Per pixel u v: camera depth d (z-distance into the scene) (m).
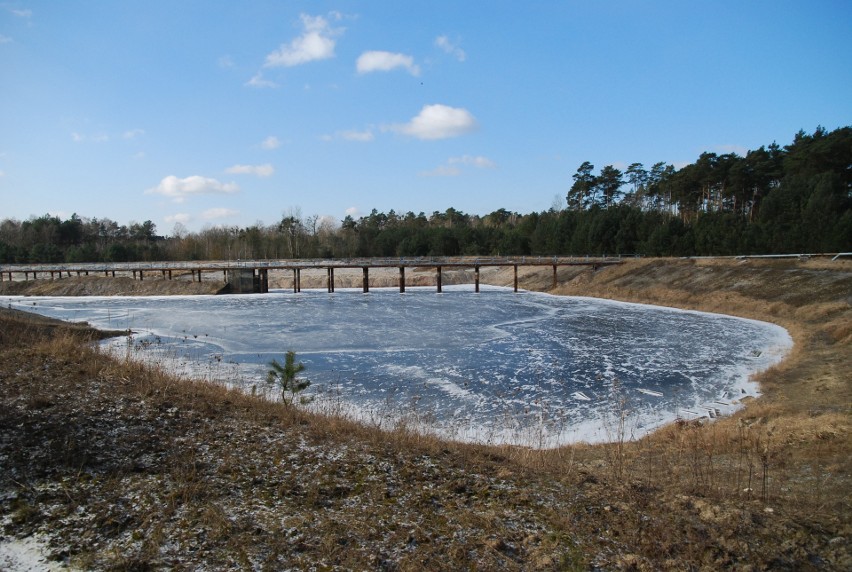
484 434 13.69
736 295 41.91
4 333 19.00
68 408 10.62
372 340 28.81
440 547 5.85
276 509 6.74
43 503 6.64
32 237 117.56
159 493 7.04
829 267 40.41
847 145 61.31
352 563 5.46
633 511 6.96
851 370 18.09
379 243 109.81
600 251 77.06
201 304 51.81
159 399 11.88
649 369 21.61
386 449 9.52
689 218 88.56
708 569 5.49
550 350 25.84
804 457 10.01
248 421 10.94
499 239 99.81
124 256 104.38
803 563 5.64
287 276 84.00
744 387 18.55
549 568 5.46
